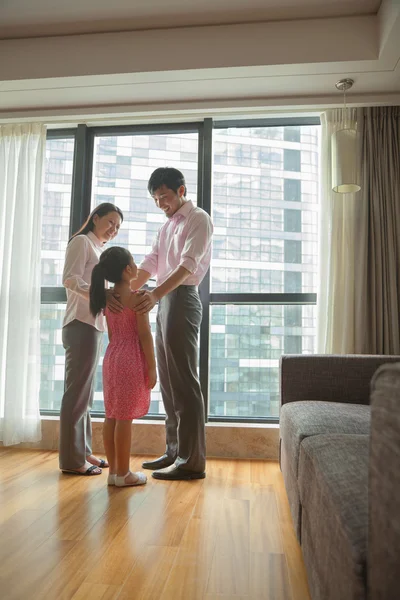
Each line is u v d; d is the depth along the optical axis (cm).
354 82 299
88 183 354
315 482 116
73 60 298
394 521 58
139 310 238
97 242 279
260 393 332
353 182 275
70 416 256
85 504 205
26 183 341
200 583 138
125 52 294
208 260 272
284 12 278
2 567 146
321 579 101
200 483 243
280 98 317
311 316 333
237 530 179
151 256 293
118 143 356
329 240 310
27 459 293
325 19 280
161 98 324
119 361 234
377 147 314
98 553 157
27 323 329
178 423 256
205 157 339
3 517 188
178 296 261
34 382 322
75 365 260
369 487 70
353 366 237
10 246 340
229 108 323
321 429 160
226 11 278
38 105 336
